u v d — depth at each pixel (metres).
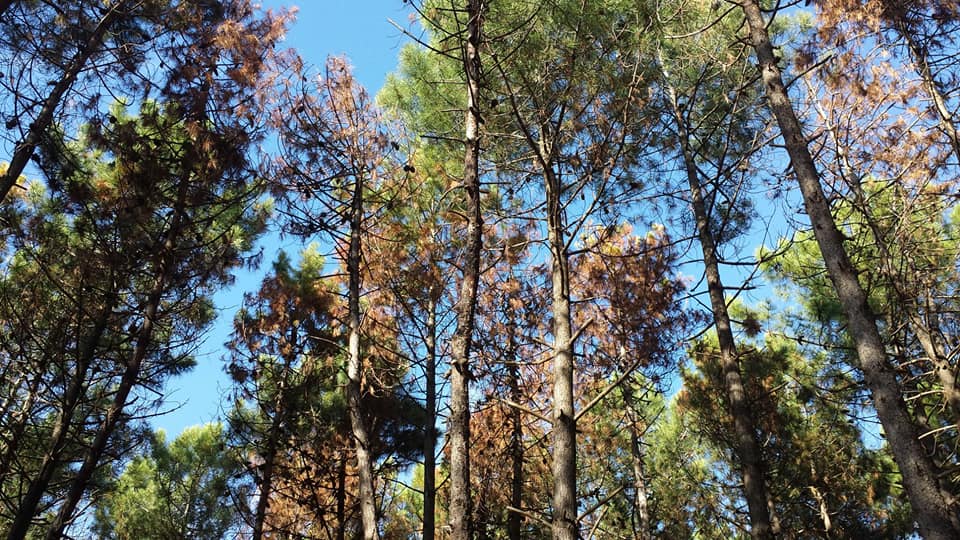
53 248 8.70
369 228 9.66
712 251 9.24
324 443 10.34
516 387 10.71
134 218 8.25
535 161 7.55
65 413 7.69
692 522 14.30
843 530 12.92
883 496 12.88
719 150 10.26
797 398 12.85
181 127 9.24
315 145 9.05
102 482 11.19
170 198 8.88
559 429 5.66
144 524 12.89
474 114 6.61
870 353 5.82
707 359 12.55
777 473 12.16
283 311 11.38
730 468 13.26
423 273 9.98
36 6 8.74
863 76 8.78
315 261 12.65
